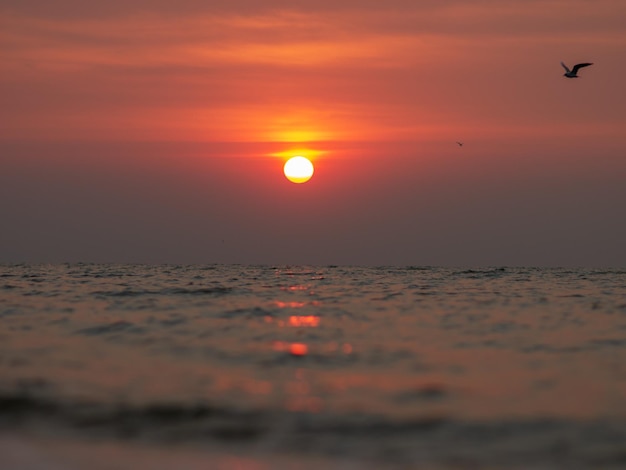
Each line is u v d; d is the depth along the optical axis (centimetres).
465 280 7531
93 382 2630
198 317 4178
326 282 7012
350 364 2953
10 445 2062
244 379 2694
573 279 7800
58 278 7281
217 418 2272
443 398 2469
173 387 2575
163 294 5469
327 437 2122
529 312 4538
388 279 7600
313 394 2508
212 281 7012
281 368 2870
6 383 2598
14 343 3306
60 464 1933
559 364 2966
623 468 1897
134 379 2675
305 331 3712
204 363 2941
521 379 2712
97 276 7706
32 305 4691
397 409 2350
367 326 3891
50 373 2741
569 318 4262
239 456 1991
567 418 2264
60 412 2317
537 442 2077
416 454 2000
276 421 2248
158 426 2211
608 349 3275
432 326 3912
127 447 2053
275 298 5259
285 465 1930
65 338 3453
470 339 3516
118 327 3788
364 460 1958
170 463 1941
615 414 2294
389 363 2970
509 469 1892
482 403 2408
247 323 3962
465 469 1895
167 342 3378
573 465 1920
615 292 6016
